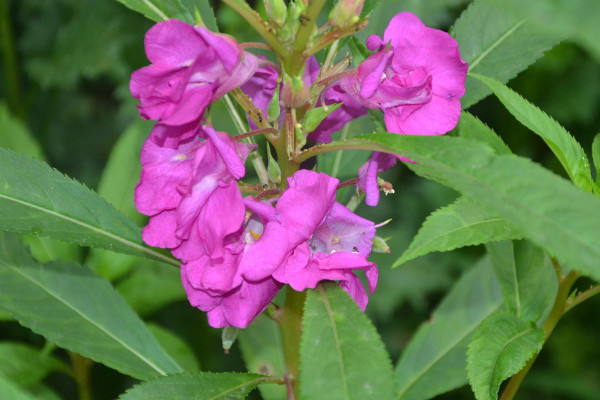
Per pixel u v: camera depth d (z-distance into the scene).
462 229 0.51
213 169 0.49
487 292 0.69
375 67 0.51
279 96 0.52
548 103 0.98
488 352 0.54
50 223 0.56
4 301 0.61
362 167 0.54
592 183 0.55
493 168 0.45
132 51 0.93
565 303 0.58
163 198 0.51
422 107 0.52
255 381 0.56
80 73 0.99
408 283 0.91
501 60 0.60
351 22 0.50
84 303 0.63
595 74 0.95
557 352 0.97
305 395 0.48
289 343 0.57
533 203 0.44
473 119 0.56
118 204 0.76
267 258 0.49
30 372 0.73
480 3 0.60
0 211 0.55
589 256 0.42
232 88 0.50
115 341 0.62
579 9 0.32
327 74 0.52
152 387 0.54
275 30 0.50
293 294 0.56
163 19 0.56
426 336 0.69
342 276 0.50
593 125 1.00
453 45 0.50
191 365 0.76
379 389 0.48
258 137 0.83
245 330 0.67
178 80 0.49
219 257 0.49
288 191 0.49
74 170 1.13
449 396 0.90
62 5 1.04
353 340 0.49
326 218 0.51
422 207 0.96
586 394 0.88
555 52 0.92
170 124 0.48
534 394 0.96
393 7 0.64
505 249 0.61
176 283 0.76
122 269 0.76
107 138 1.17
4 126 0.80
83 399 0.76
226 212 0.49
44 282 0.62
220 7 0.94
